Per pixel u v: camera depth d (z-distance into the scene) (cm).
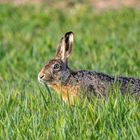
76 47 6288
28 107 3447
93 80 3516
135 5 9962
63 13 9625
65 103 3356
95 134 2898
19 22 8744
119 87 3466
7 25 8531
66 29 8175
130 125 2956
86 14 9344
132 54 5494
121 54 5581
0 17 8988
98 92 3481
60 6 10169
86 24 8550
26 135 2959
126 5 9888
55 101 3444
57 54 3706
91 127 2995
